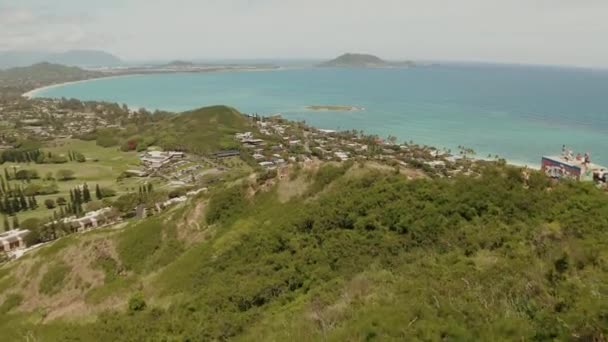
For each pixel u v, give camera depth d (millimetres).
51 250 55812
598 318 14562
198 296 36156
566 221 32375
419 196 40344
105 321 39125
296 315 25328
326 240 39375
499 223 34781
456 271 25031
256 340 23719
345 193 45312
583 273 20500
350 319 19891
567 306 16344
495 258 27578
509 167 41719
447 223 36156
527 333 15047
